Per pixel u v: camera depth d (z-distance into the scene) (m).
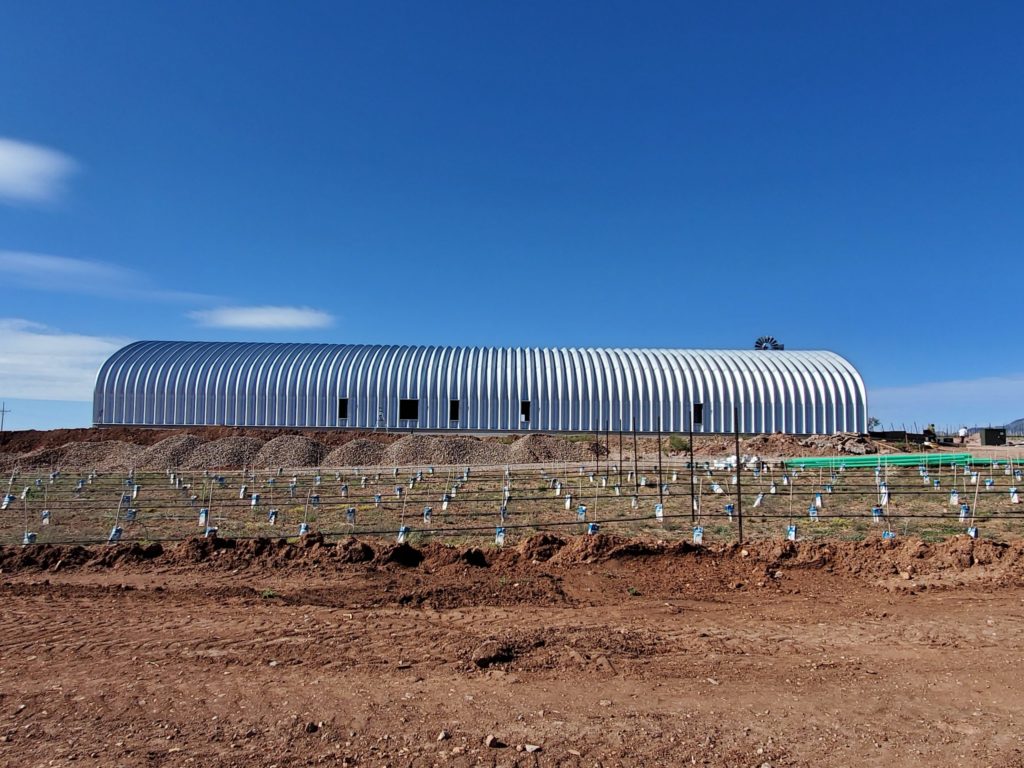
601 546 14.05
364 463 45.12
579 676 7.70
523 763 5.71
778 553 13.71
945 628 9.46
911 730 6.31
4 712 6.77
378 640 9.05
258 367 55.66
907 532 16.89
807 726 6.39
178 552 14.45
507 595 11.59
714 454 47.75
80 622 10.00
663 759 5.78
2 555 14.32
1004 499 23.12
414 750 5.93
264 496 25.67
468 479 31.55
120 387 54.31
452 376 55.41
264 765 5.69
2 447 49.78
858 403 56.25
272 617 10.25
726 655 8.41
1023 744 6.03
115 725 6.45
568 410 54.66
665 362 58.25
